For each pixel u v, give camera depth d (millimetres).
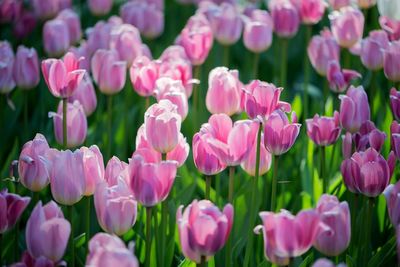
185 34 5980
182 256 4758
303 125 6266
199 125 6492
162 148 4113
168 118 4047
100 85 5602
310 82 8555
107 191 3791
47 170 4266
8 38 9016
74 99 5488
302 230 3326
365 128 4793
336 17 6199
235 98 4934
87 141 6336
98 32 6613
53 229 3527
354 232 4754
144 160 3936
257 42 6684
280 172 5746
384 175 4164
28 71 5863
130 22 7543
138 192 3738
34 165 4289
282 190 5246
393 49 5492
